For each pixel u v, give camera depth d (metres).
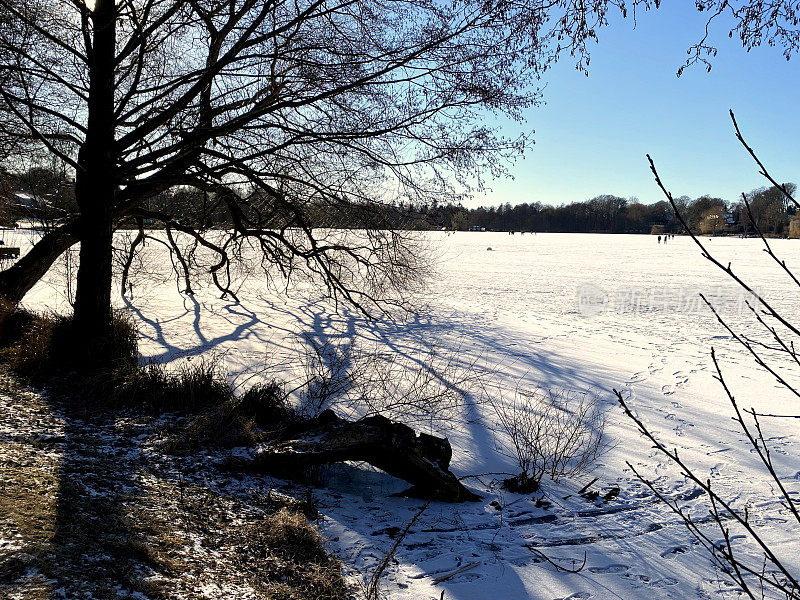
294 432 6.97
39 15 9.09
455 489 6.12
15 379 8.09
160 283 23.81
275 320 17.25
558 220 179.75
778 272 40.12
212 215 13.70
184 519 4.73
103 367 8.47
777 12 4.71
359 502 6.02
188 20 9.55
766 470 7.23
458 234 137.12
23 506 4.14
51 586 3.22
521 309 21.81
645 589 4.55
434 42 8.81
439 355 13.23
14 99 8.20
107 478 5.17
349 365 11.36
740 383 11.49
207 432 6.95
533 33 7.88
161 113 9.20
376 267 12.62
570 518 5.91
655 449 7.93
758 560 5.09
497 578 4.60
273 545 4.64
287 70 9.16
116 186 9.54
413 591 4.33
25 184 11.33
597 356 13.88
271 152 9.38
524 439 7.48
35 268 11.10
